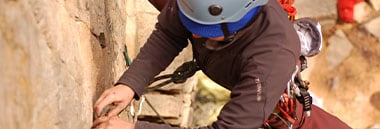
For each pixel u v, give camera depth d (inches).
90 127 83.2
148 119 151.4
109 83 102.0
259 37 79.6
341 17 208.4
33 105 58.7
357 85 205.3
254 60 79.2
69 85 72.0
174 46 90.9
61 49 69.7
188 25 79.3
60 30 70.7
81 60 80.0
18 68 54.7
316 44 98.2
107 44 99.6
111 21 106.4
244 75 79.8
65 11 74.7
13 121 53.1
